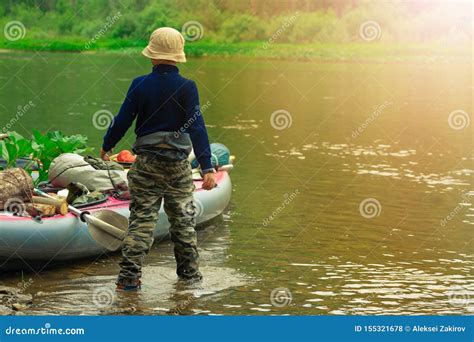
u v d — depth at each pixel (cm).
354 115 1827
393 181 1047
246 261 695
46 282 623
